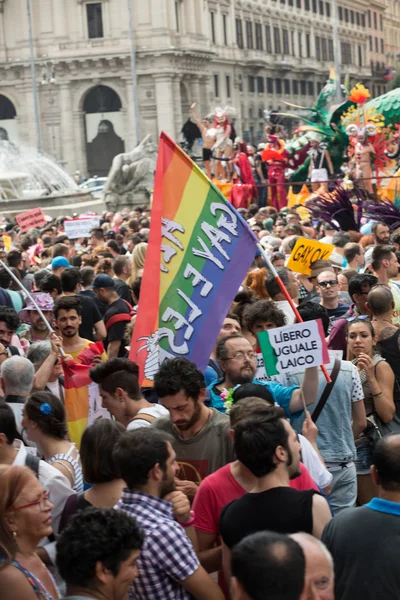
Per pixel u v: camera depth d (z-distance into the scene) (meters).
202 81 120.12
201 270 10.24
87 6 112.19
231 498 7.68
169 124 111.88
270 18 137.75
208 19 120.62
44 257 25.08
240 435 7.22
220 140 56.06
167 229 10.27
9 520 6.81
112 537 6.10
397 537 6.87
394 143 50.81
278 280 9.95
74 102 114.50
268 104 137.50
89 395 10.63
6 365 10.31
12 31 114.56
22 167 67.44
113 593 6.16
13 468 6.93
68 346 12.56
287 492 7.19
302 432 9.20
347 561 6.90
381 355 11.63
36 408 8.92
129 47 111.31
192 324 10.25
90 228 31.61
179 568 6.99
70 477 8.73
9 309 12.45
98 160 117.00
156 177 10.31
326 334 12.59
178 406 8.23
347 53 163.88
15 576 6.44
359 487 11.07
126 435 7.27
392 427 11.21
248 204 44.97
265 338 9.16
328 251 16.12
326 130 53.25
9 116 118.19
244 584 5.16
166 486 7.27
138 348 10.30
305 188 44.28
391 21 189.38
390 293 11.92
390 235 21.86
